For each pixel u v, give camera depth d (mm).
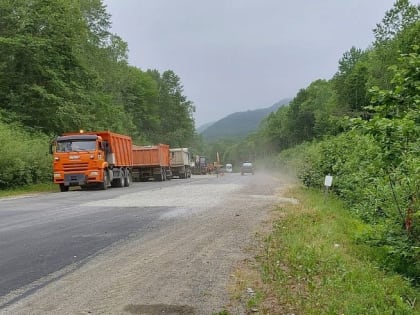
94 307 5734
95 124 46875
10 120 37000
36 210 16281
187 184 32406
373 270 7848
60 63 40781
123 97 79875
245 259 8000
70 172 27750
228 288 6383
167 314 5465
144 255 8453
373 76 52219
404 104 7891
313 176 22391
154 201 18219
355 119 8055
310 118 89562
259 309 5594
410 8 51281
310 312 5465
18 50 38188
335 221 12273
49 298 6129
